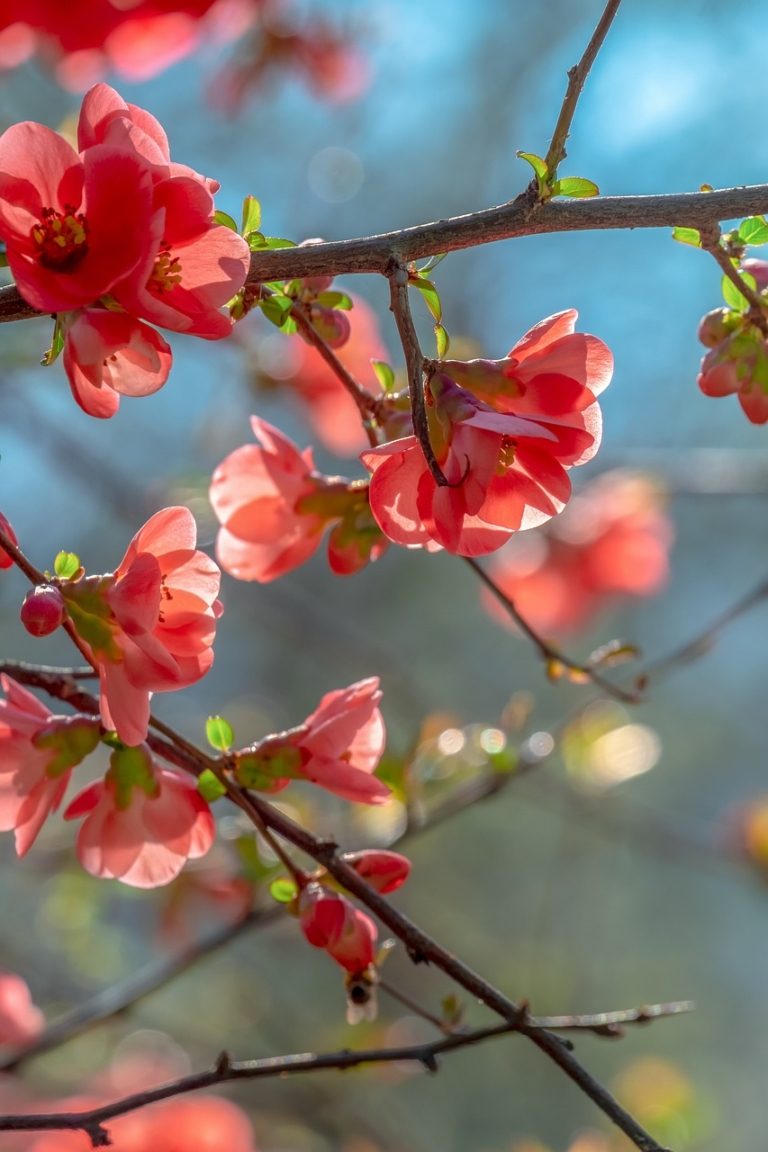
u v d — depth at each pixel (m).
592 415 0.73
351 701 0.76
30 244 0.71
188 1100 0.97
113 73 0.94
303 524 0.80
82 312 0.71
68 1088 1.30
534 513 0.73
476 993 0.74
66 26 0.90
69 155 0.72
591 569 1.17
